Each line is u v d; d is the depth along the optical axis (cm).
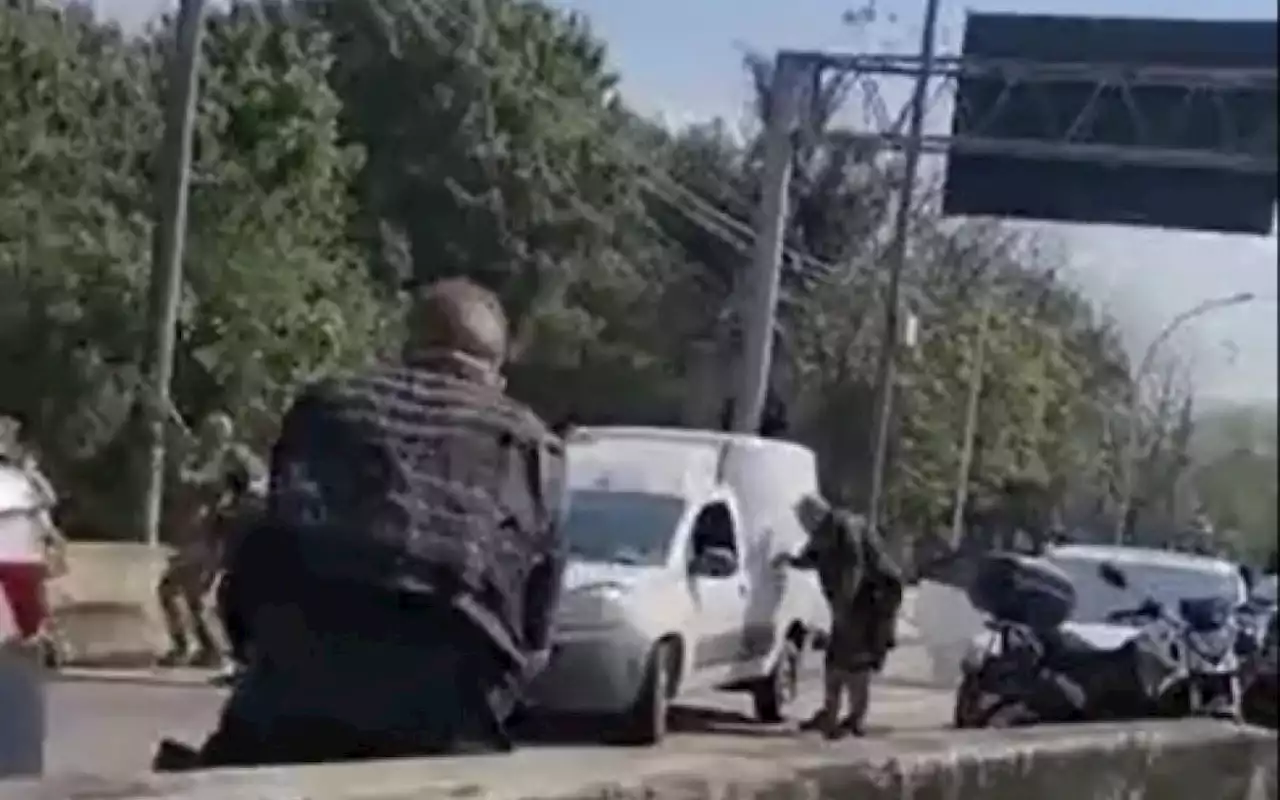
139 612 1642
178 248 2020
